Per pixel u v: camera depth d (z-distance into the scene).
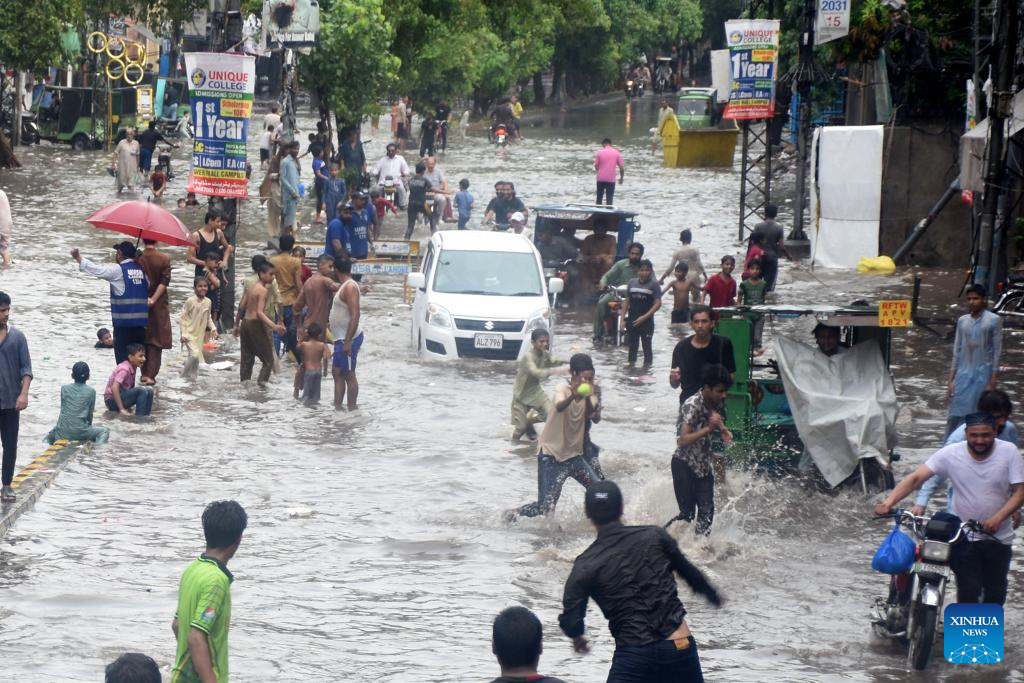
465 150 150.88
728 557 30.91
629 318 54.84
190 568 17.89
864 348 37.41
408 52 108.44
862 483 35.91
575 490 37.19
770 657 24.83
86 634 25.28
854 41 78.75
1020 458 24.61
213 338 53.69
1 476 34.62
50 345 53.22
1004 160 63.28
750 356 37.66
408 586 28.78
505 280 57.62
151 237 48.06
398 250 71.12
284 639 25.41
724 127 168.25
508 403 48.16
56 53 131.00
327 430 43.44
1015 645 25.55
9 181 108.12
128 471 37.59
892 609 25.28
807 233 88.81
